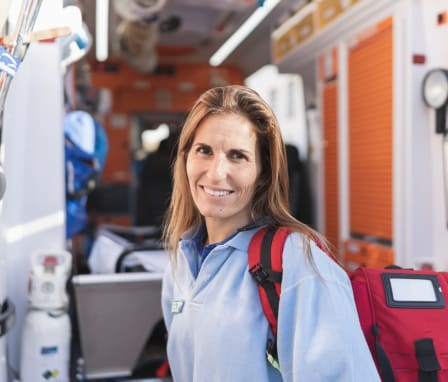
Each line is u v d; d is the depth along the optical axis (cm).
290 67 507
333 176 411
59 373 244
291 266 120
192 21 562
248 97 130
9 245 263
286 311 118
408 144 290
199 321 130
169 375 296
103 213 618
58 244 270
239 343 121
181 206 150
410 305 149
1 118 171
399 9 299
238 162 128
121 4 425
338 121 396
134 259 307
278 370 124
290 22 482
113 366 283
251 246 128
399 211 299
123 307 278
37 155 268
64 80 327
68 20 259
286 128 612
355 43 365
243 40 608
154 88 773
